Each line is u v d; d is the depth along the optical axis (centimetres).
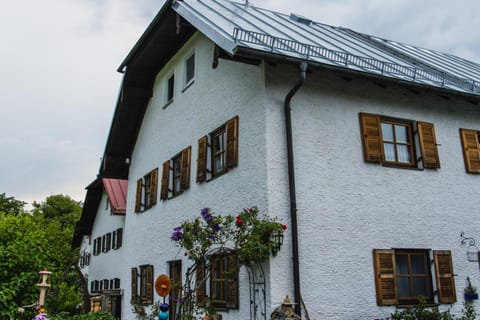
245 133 1060
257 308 937
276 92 1016
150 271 1482
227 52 942
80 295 2694
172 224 1382
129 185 1798
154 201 1521
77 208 5059
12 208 4488
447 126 1209
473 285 1110
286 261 926
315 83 1055
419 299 970
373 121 1093
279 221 943
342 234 991
